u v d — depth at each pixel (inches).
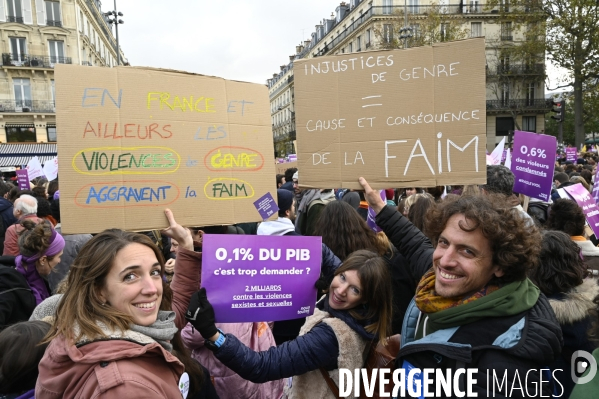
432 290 57.9
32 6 1237.7
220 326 86.1
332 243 110.5
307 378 71.1
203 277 65.4
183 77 76.9
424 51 85.3
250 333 89.0
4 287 106.3
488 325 50.9
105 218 71.0
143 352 48.8
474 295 53.4
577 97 944.9
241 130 80.9
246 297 67.5
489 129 1472.7
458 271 53.4
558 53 910.4
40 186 261.9
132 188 72.6
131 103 73.2
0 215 213.0
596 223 157.6
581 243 119.5
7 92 1240.2
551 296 80.0
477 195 57.4
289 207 156.3
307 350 65.7
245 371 62.8
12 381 63.8
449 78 84.1
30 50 1245.7
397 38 1214.3
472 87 82.7
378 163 86.9
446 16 1216.2
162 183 74.4
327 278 92.7
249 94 82.3
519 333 49.5
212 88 79.1
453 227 54.4
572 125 1873.8
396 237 85.7
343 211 111.6
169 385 50.8
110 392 44.3
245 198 80.4
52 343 51.2
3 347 64.3
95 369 46.3
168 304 65.5
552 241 81.8
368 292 68.6
